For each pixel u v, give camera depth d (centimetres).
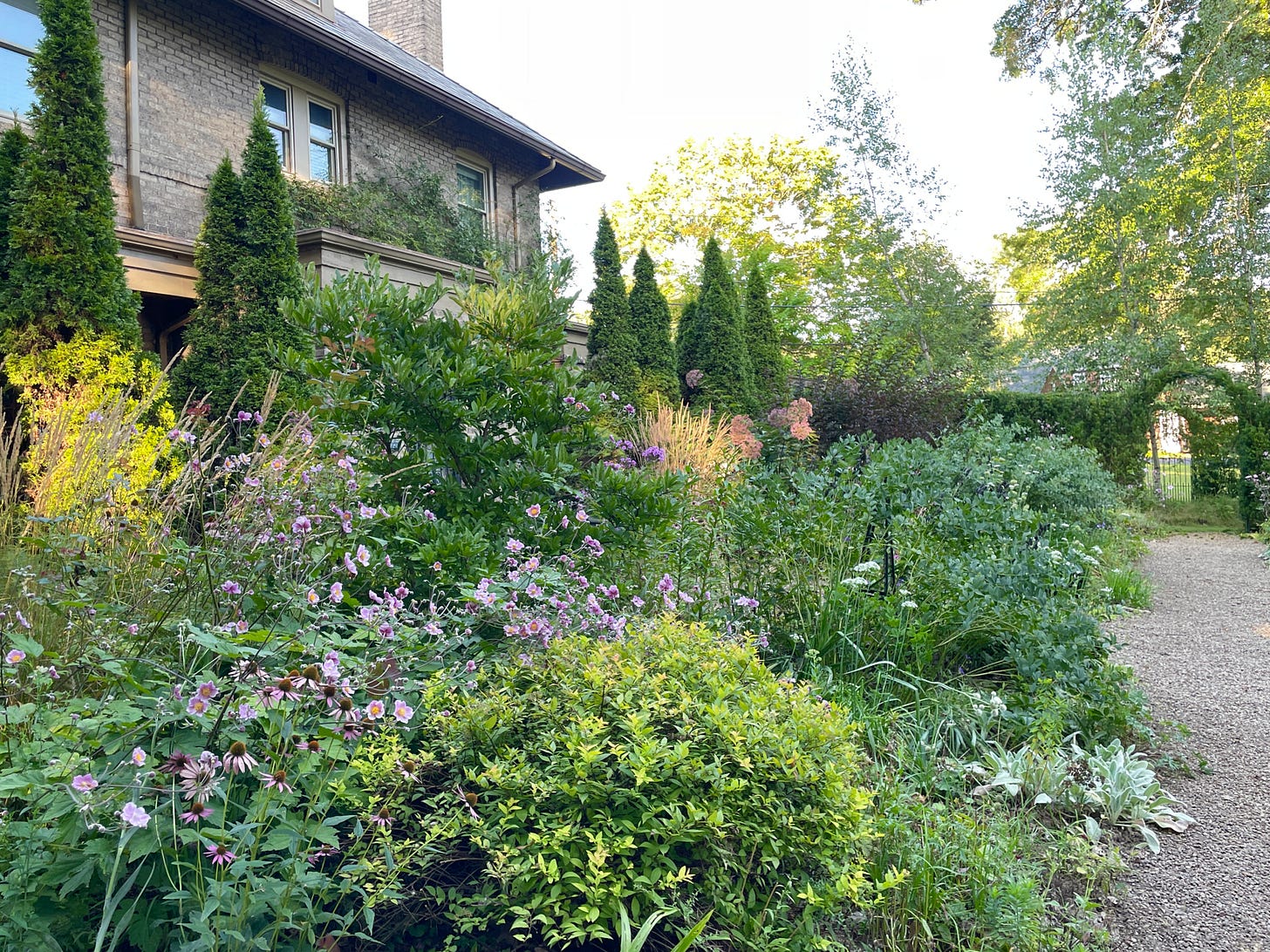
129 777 157
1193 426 1391
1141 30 1772
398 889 190
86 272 607
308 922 163
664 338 1212
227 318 704
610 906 182
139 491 296
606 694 222
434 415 346
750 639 319
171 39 816
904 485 473
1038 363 1727
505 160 1303
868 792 221
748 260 2003
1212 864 271
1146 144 1541
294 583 233
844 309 1708
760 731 212
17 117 654
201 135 845
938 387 1127
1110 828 292
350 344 353
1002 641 416
